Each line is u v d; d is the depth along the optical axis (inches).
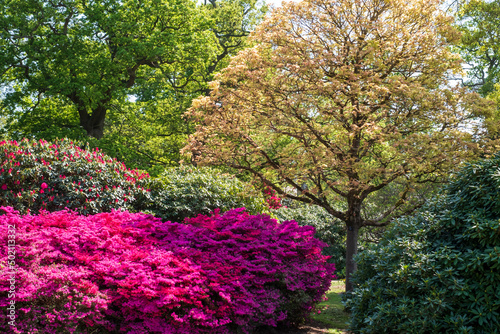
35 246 162.1
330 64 353.1
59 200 259.1
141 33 650.2
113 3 638.5
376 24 345.4
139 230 209.5
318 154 336.2
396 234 222.8
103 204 275.6
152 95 764.0
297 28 374.0
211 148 375.2
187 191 332.8
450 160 308.7
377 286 206.1
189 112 378.3
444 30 348.5
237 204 353.4
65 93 577.9
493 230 169.2
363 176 324.8
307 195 380.5
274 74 376.5
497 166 187.2
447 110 322.0
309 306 247.8
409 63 360.5
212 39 747.4
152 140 778.8
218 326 186.7
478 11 591.5
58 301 147.3
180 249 200.1
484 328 162.6
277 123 350.6
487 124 329.1
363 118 346.6
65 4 636.1
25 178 250.7
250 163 396.5
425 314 172.7
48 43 593.9
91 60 601.0
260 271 215.3
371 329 188.1
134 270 172.9
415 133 327.9
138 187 311.0
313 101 339.9
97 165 286.5
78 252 175.8
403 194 364.5
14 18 585.3
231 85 395.9
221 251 211.9
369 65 365.7
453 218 190.2
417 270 183.0
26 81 675.4
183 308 175.6
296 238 250.8
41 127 644.1
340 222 620.1
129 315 168.6
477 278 173.0
